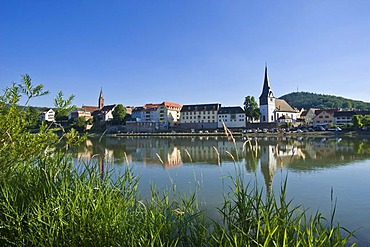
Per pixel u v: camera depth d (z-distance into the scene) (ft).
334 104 633.61
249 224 13.76
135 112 424.05
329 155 92.58
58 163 17.81
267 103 370.53
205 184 47.26
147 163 78.13
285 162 75.97
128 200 17.43
